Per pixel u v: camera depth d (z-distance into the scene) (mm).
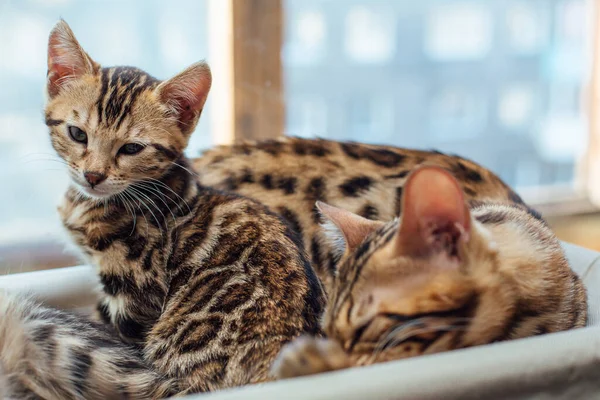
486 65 987
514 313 548
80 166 639
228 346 588
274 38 859
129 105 645
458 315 529
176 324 615
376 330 528
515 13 985
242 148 737
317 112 921
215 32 843
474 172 706
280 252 623
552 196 1018
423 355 514
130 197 649
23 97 790
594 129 1026
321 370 504
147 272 636
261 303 596
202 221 647
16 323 580
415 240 524
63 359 577
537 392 500
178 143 665
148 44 834
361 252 550
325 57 912
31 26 793
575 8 1006
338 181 708
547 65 1008
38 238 797
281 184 713
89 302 664
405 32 949
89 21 812
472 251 531
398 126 970
